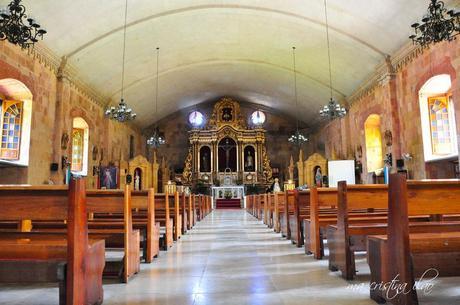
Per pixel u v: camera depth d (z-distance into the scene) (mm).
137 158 22734
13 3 8391
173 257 6164
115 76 18703
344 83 19594
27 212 3309
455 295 3750
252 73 23281
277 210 10203
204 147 29594
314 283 4312
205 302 3615
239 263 5598
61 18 12688
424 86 13195
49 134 14172
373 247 3639
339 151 22438
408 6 12141
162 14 15109
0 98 12750
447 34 8805
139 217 7734
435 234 3520
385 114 15883
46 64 13867
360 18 14086
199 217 14859
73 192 3006
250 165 29281
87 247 3232
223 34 17719
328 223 5945
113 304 3578
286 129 30172
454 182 3432
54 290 4156
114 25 14734
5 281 3123
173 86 23797
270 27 16781
